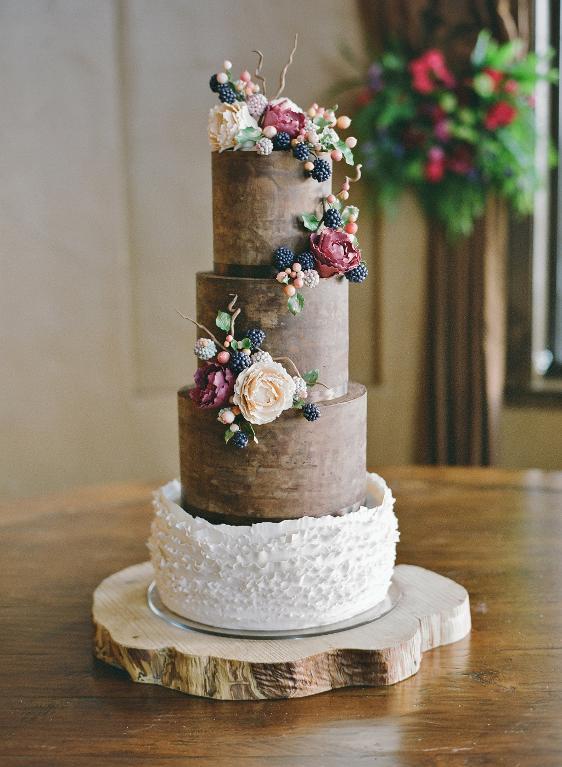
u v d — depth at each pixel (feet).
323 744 4.80
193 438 5.71
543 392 13.70
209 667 5.28
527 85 12.15
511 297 13.65
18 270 12.54
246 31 12.87
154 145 12.79
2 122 12.25
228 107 5.45
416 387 13.64
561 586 6.68
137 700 5.29
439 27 12.65
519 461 13.96
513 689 5.31
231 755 4.71
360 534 5.54
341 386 5.76
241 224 5.53
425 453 13.66
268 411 5.30
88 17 12.36
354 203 13.12
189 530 5.52
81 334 12.88
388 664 5.36
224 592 5.53
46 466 13.00
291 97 13.04
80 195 12.62
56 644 5.96
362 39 12.98
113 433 13.17
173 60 12.71
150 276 13.03
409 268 13.38
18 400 12.78
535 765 4.59
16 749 4.78
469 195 12.55
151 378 13.24
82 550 7.45
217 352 5.56
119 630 5.66
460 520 8.01
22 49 12.21
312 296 5.50
